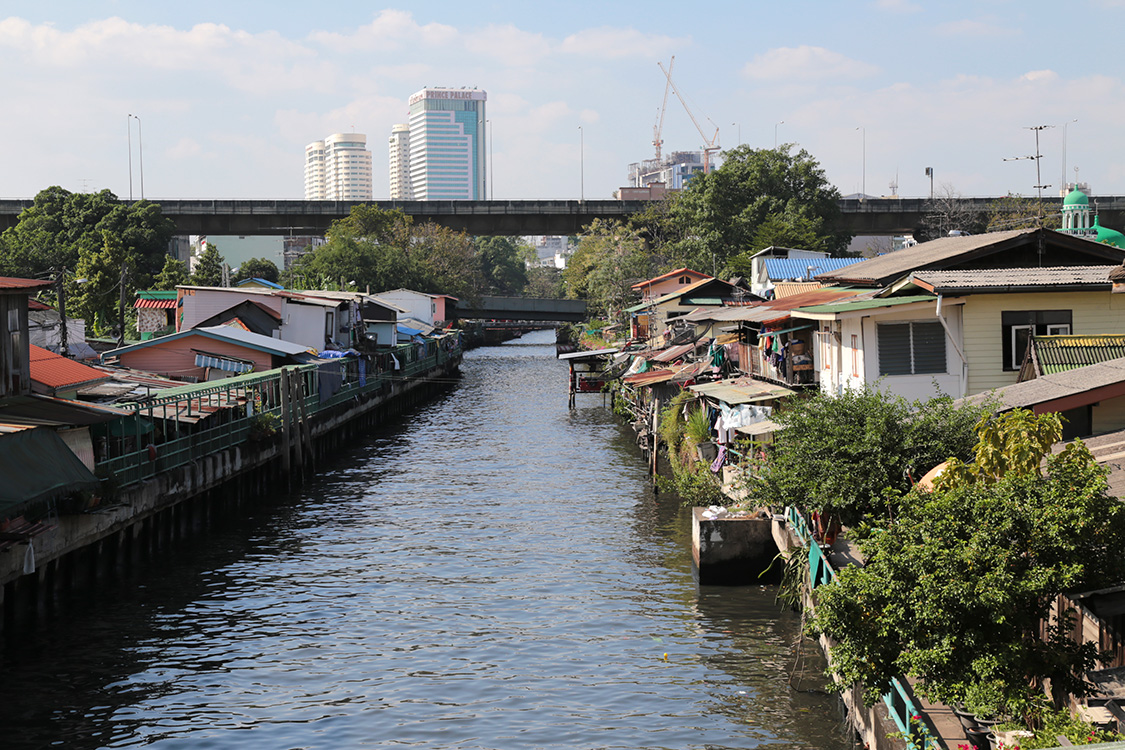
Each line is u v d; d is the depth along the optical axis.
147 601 28.20
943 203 95.44
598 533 35.59
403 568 31.38
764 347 37.78
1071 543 12.35
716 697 20.44
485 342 171.12
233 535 36.62
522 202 112.94
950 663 12.74
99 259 71.19
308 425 49.44
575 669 22.33
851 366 28.61
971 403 22.56
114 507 29.53
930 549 12.80
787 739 18.30
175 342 53.44
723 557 28.38
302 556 33.22
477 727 19.41
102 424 32.75
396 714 20.12
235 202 106.50
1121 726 10.98
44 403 28.62
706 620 25.31
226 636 25.09
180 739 19.08
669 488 40.66
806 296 35.34
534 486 45.12
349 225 115.81
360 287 112.44
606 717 19.69
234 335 55.00
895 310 26.75
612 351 77.25
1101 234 45.09
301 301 65.00
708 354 49.06
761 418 33.06
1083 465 13.45
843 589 13.88
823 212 91.75
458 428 66.69
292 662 23.17
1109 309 26.28
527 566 31.28
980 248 28.88
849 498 21.23
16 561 24.44
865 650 13.59
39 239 90.69
